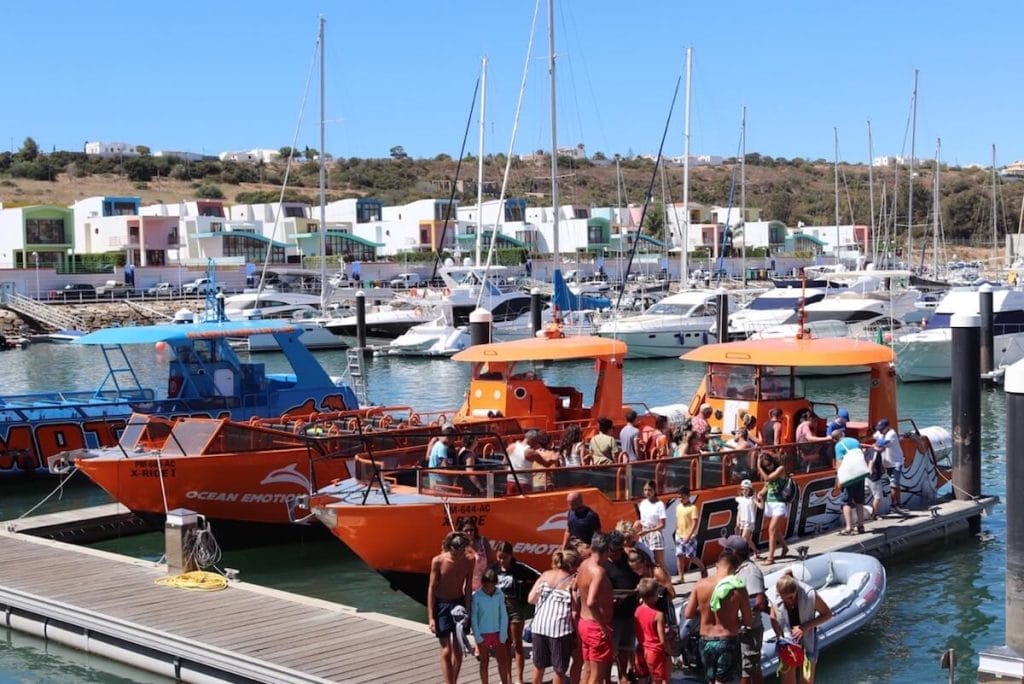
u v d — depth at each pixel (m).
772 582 13.80
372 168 181.00
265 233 104.88
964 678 13.17
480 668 11.35
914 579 16.86
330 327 61.69
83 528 19.11
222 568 17.88
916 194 149.50
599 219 111.62
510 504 14.45
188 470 17.81
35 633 14.22
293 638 12.71
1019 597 11.50
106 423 23.00
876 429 18.58
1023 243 92.00
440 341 54.78
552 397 19.77
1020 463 11.43
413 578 14.45
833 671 13.41
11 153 162.00
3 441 22.30
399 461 16.77
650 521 14.45
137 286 83.25
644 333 52.97
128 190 154.00
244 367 23.66
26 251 89.38
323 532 19.31
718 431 18.70
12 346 62.12
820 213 171.62
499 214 56.19
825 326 51.22
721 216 136.38
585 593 10.29
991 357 39.91
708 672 10.45
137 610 13.76
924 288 66.12
